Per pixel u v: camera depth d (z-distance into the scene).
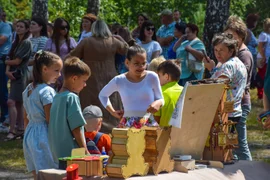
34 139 6.70
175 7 24.61
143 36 12.15
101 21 10.58
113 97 10.21
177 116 6.01
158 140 5.83
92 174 5.66
